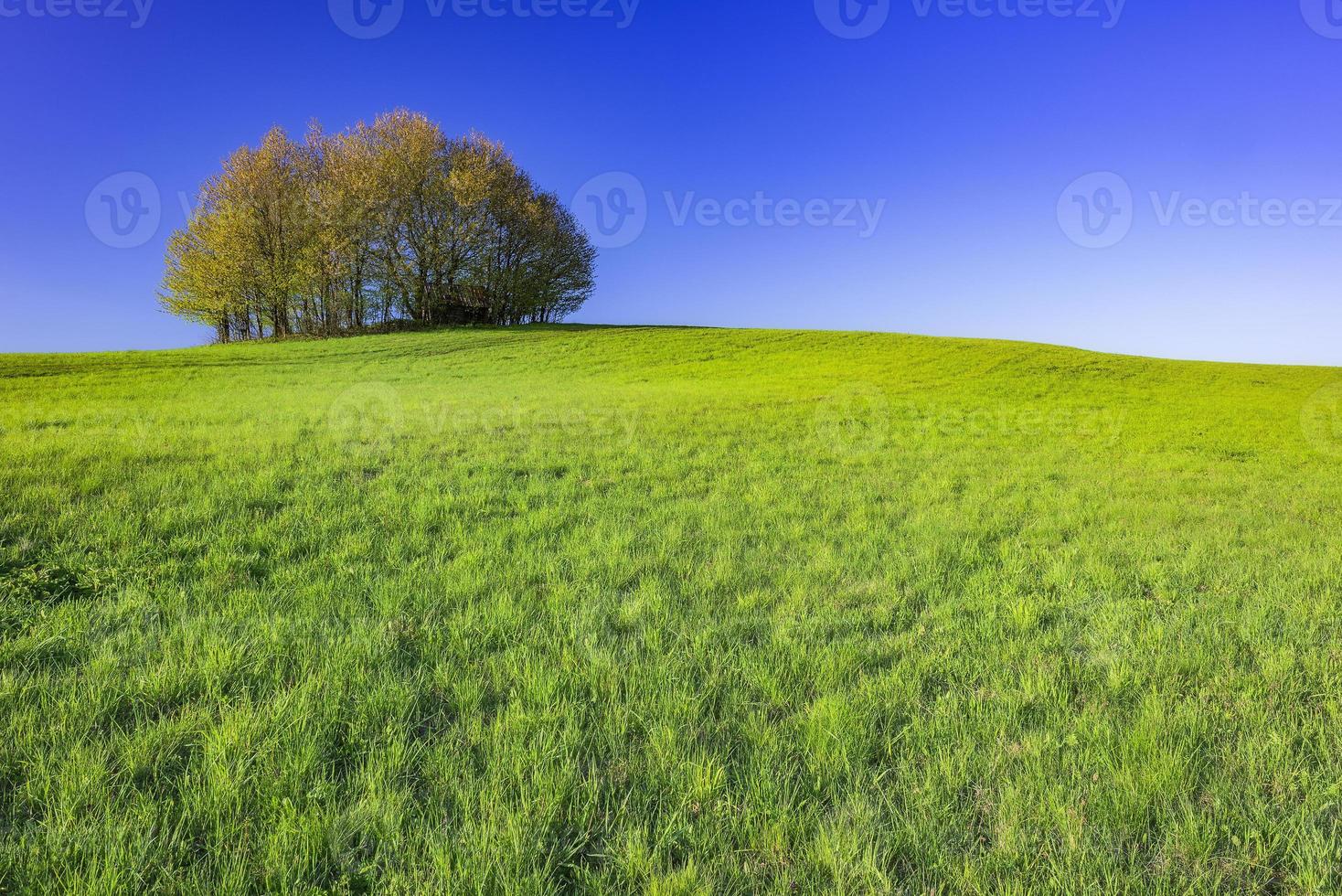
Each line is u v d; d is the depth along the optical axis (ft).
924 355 124.36
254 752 9.94
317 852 8.08
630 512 25.91
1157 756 10.36
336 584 17.10
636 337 151.02
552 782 9.39
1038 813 9.07
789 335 159.33
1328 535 25.41
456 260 167.12
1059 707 11.95
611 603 16.56
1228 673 13.38
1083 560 21.33
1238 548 23.16
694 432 49.08
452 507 25.08
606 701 11.86
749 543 22.53
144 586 16.33
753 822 8.82
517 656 13.43
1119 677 12.92
